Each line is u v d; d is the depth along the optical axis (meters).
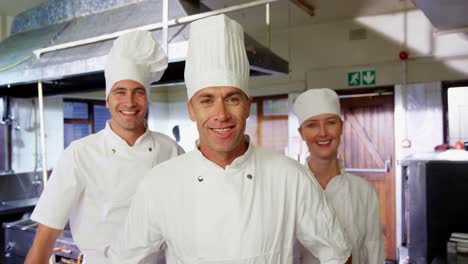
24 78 2.24
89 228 1.38
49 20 2.84
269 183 1.00
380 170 3.94
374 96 3.98
